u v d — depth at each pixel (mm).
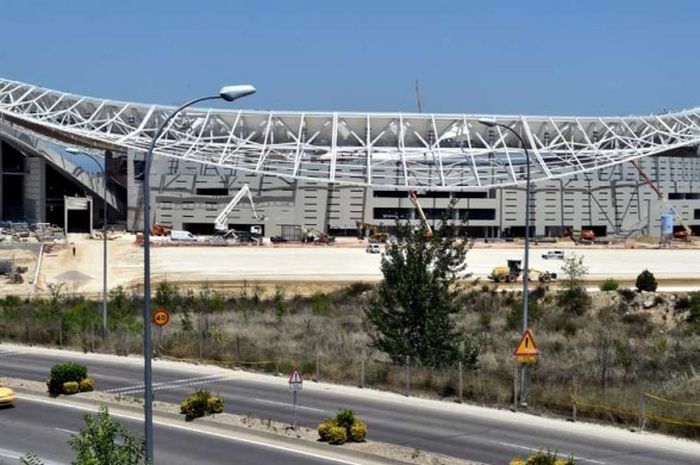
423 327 40469
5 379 40375
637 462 26266
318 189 144500
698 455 27344
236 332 55469
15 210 151875
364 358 43000
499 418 32531
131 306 69125
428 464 25391
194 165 144750
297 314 68250
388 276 41031
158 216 143750
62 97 144250
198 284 89188
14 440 28844
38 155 143250
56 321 58406
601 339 54250
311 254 114312
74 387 36719
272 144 146625
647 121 157000
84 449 15227
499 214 148875
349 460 26281
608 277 95625
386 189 145250
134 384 39812
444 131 150750
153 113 145250
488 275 96750
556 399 34219
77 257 106812
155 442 28406
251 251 116500
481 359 44625
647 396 33656
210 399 32500
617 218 153250
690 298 69688
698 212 158250
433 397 36500
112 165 151625
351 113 149875
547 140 152125
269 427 30047
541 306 70750
